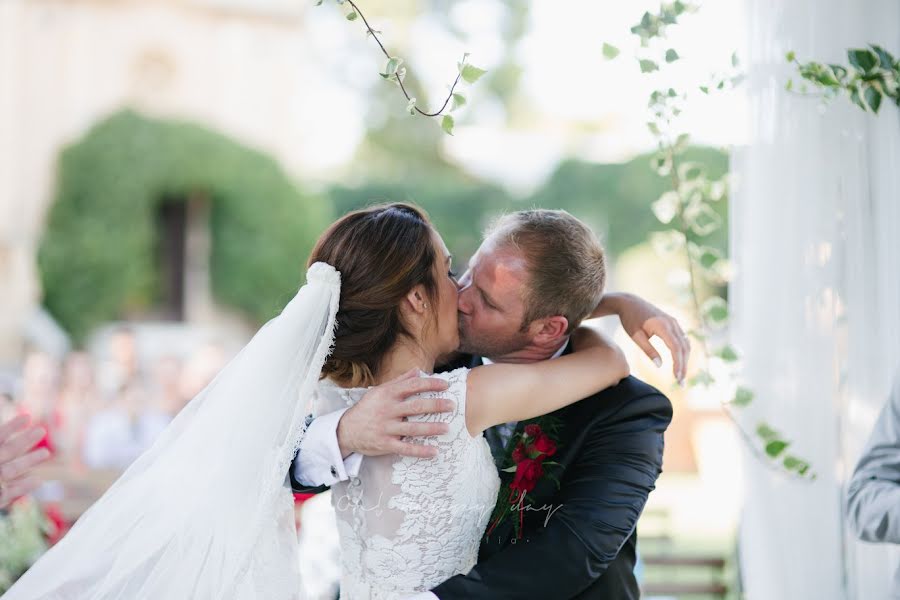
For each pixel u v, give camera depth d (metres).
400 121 22.19
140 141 15.77
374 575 1.81
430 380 1.75
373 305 1.80
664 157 2.27
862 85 2.01
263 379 1.76
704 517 6.27
